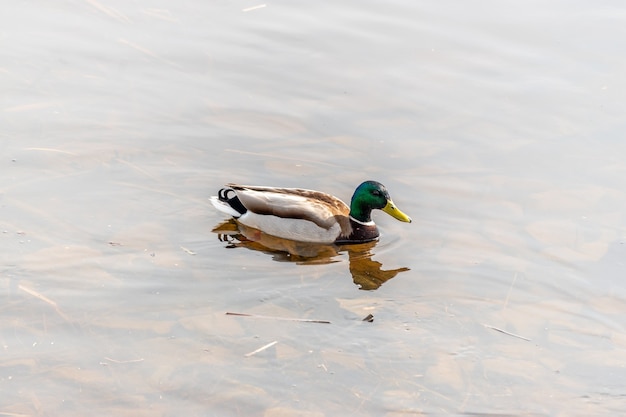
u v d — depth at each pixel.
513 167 17.09
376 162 17.16
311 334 12.55
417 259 14.73
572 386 11.89
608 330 13.04
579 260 14.54
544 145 17.78
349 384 11.63
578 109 18.98
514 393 11.70
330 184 16.55
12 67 19.47
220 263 14.26
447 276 14.22
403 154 17.39
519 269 14.36
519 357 12.41
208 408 11.06
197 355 11.96
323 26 21.88
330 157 17.23
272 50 20.78
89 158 16.59
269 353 12.09
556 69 20.36
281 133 17.83
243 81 19.52
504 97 19.36
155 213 15.34
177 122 17.94
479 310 13.38
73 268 13.64
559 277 14.16
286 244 15.31
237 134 17.72
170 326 12.52
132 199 15.59
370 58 20.61
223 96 18.92
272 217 15.38
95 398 11.11
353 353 12.23
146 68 19.80
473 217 15.73
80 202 15.34
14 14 21.73
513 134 18.14
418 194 16.34
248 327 12.62
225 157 17.02
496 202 16.06
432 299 13.60
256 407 11.12
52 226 14.62
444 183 16.59
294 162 17.03
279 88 19.31
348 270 14.42
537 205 15.97
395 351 12.34
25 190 15.49
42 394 11.13
